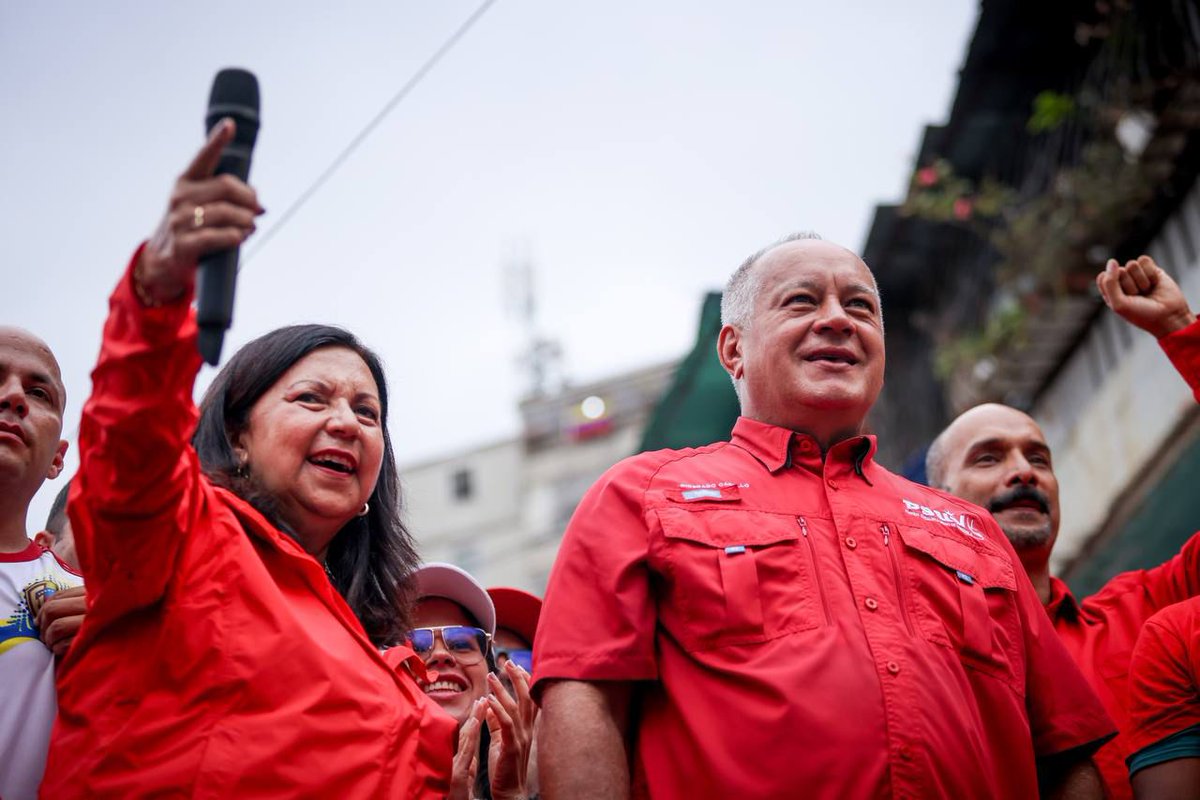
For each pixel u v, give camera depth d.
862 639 2.97
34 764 3.03
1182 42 7.59
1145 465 8.20
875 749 2.82
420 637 4.08
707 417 8.96
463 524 29.92
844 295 3.56
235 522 2.92
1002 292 9.87
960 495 4.75
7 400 3.36
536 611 4.72
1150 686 3.63
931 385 11.16
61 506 4.19
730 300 3.77
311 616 2.97
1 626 3.21
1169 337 4.09
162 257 2.45
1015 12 8.76
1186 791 3.47
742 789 2.82
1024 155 9.64
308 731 2.73
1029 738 3.11
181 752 2.65
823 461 3.38
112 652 2.77
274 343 3.38
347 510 3.28
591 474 28.86
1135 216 8.08
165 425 2.57
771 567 3.06
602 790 2.86
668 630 3.06
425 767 2.91
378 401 3.45
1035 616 3.38
